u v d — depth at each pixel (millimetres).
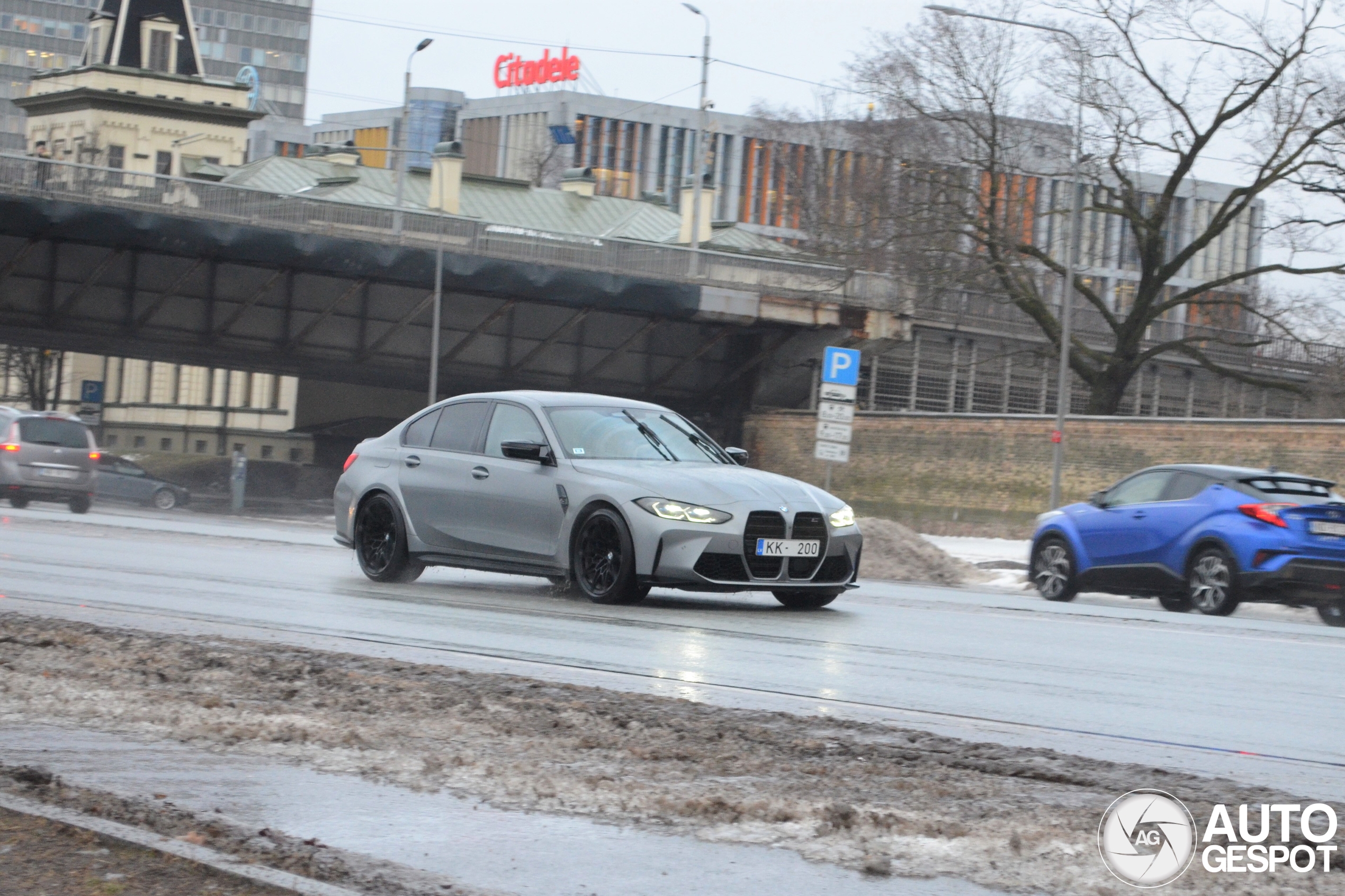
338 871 4742
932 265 57875
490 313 60469
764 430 64938
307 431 83625
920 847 5195
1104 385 57250
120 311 55844
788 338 65750
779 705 8500
